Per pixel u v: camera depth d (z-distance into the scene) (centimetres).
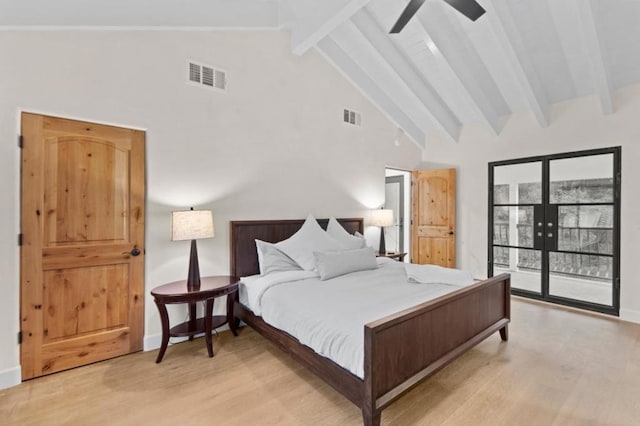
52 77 229
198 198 304
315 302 228
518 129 448
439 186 527
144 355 264
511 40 323
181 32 294
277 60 366
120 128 262
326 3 305
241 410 191
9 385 213
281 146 370
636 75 337
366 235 476
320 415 186
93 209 249
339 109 438
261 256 323
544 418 182
